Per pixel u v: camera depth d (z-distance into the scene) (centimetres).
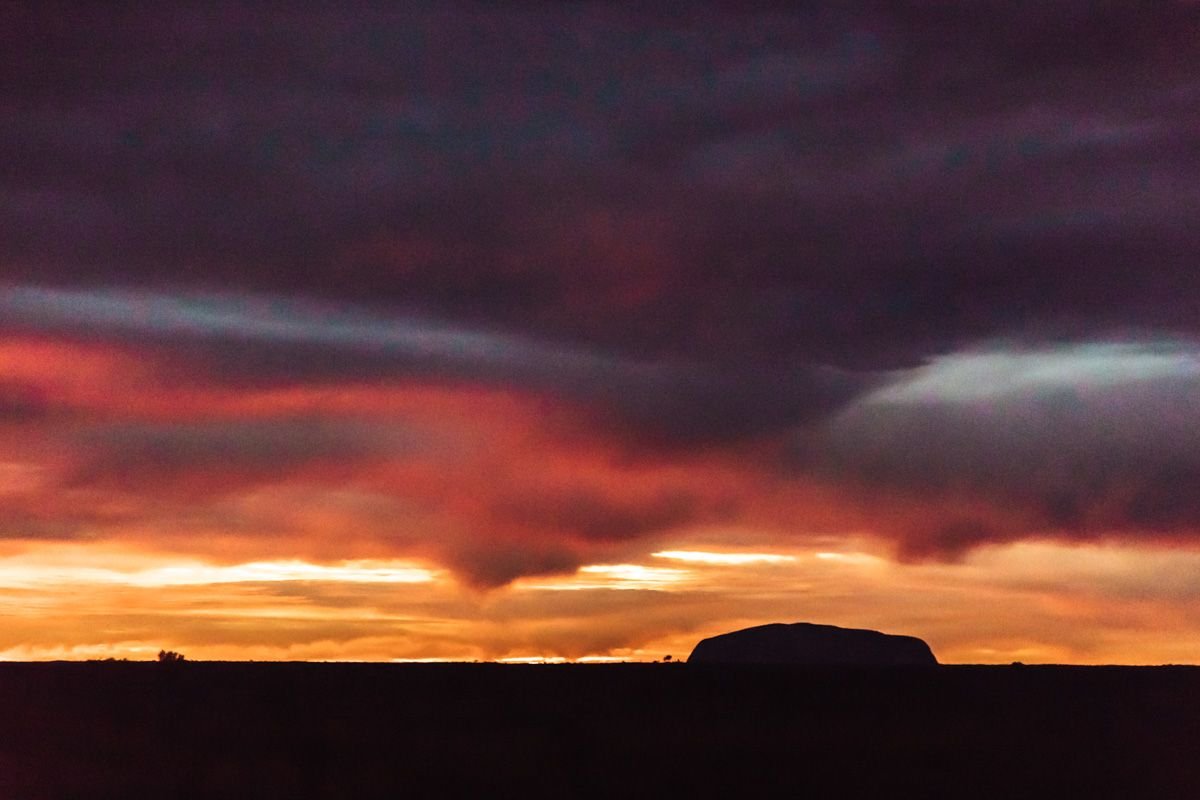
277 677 12306
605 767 5188
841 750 5884
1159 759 5666
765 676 13175
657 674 13488
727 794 4531
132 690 10200
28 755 5622
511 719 7494
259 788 4581
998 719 7625
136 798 4362
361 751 5712
